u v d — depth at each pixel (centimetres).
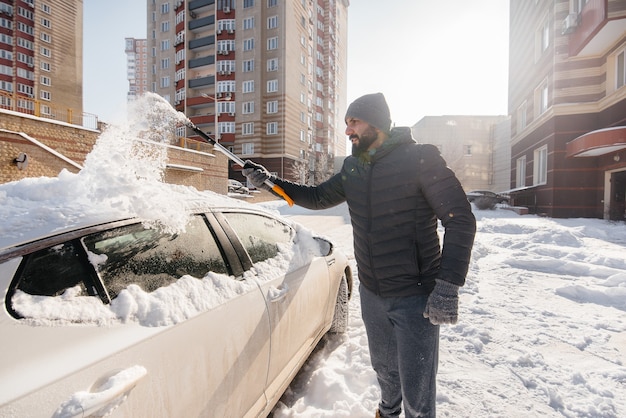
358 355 280
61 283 105
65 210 120
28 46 4112
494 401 224
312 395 233
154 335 112
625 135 1225
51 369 86
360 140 159
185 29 4025
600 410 214
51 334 93
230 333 145
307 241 263
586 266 545
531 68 2011
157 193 149
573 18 1484
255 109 3734
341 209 1881
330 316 287
